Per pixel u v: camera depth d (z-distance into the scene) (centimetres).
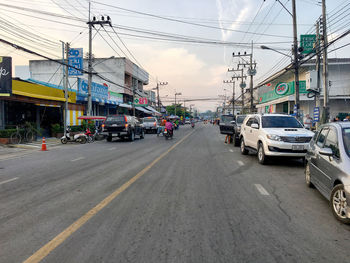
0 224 429
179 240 367
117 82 4272
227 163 1026
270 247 348
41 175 819
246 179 754
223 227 412
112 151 1434
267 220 443
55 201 550
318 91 2047
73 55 2428
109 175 805
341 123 552
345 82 3166
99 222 432
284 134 937
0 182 732
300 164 1008
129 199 559
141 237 376
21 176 808
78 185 684
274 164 1005
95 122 2622
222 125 1930
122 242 360
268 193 610
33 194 605
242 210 493
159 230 400
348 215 414
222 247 347
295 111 1922
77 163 1039
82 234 387
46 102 2108
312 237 379
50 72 3869
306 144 920
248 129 1209
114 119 2069
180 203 532
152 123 3434
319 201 552
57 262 311
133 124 2239
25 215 469
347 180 421
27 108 2141
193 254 329
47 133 2358
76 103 2692
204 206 514
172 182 712
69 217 456
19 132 1817
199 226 416
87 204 528
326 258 321
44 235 385
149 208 501
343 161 456
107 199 559
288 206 518
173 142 1961
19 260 316
